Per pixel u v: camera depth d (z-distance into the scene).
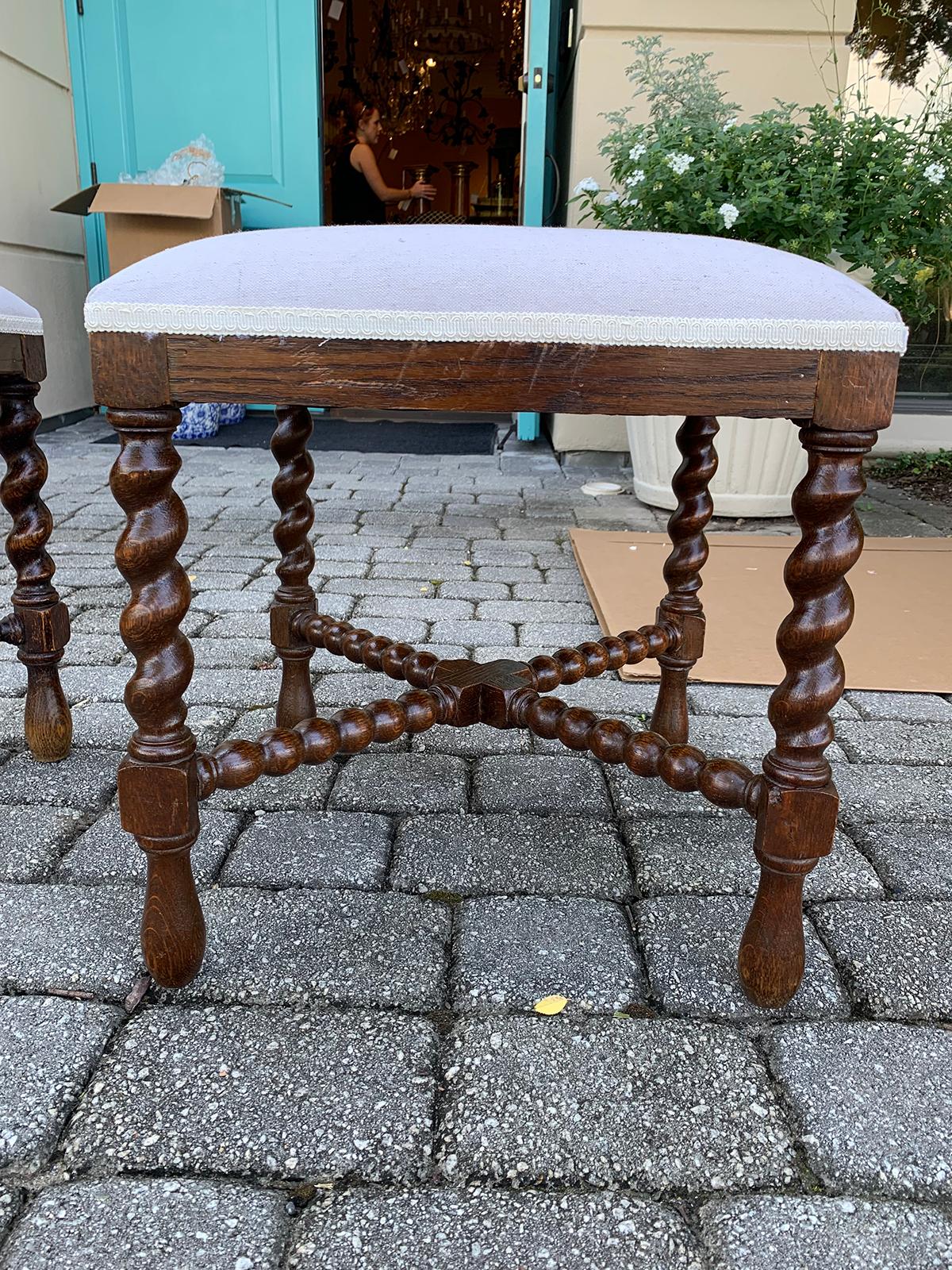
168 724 0.85
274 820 1.23
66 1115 0.76
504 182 6.80
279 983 0.92
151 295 0.76
